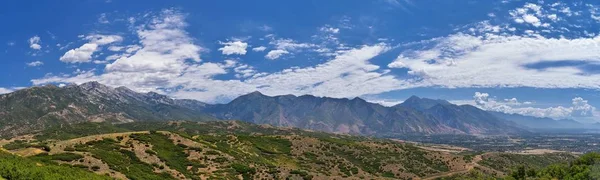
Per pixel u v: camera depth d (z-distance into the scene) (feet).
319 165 588.50
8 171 196.44
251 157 512.63
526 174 584.81
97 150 365.20
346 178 510.58
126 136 445.78
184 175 365.61
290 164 566.36
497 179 577.02
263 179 412.57
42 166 232.12
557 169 553.64
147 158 390.42
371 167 622.95
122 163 348.18
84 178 226.38
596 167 505.25
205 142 513.45
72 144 379.55
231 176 395.96
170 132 500.33
